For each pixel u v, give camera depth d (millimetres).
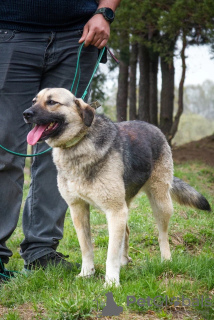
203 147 13273
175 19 9219
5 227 3910
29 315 3107
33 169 4156
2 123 3844
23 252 4133
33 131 3568
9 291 3490
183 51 11023
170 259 4199
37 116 3510
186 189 4785
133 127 4344
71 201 3795
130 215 6184
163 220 4492
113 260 3590
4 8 3838
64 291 3396
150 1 9727
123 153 3855
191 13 9422
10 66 3844
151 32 11117
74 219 3889
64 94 3625
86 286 3477
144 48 12047
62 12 3887
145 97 12273
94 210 6648
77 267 4156
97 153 3598
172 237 5359
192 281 3697
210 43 10227
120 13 10094
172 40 10930
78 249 5109
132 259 4586
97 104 3955
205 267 3914
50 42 3922
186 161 11461
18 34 3857
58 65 4043
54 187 4129
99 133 3691
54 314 3027
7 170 3900
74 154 3602
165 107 12312
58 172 3773
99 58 4160
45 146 4090
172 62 11758
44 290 3498
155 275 3789
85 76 4113
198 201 4773
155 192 4465
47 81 4094
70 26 3977
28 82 3938
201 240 5305
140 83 12297
